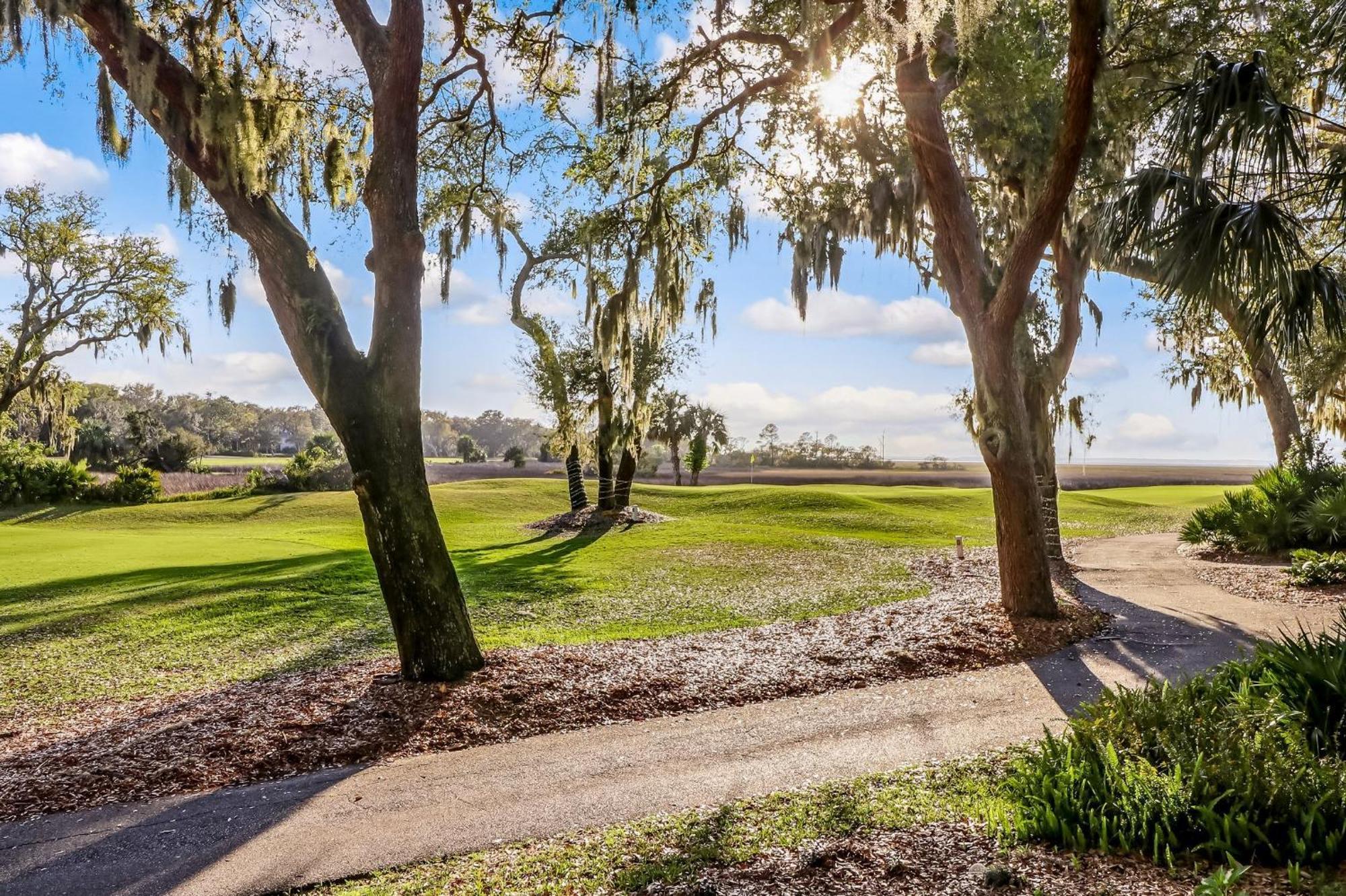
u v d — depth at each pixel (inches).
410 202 389.4
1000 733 293.9
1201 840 164.6
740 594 689.6
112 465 2485.2
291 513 1606.8
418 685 368.2
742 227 613.0
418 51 387.5
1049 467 774.5
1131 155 504.7
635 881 176.7
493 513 1665.8
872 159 585.3
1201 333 1018.7
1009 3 493.7
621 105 539.8
